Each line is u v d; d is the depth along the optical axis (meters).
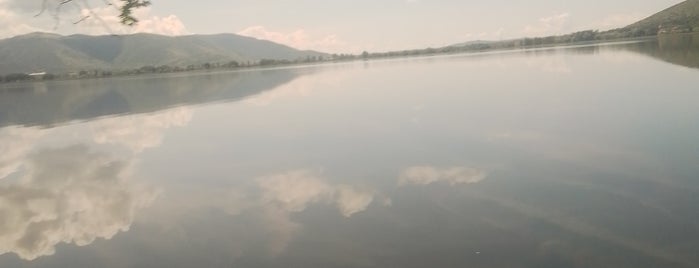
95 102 51.06
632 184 10.62
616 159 12.63
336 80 59.47
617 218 8.97
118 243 10.33
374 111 26.45
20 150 23.56
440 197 11.19
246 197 12.77
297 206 11.58
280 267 8.43
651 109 18.78
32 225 12.14
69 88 89.19
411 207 10.73
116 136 25.89
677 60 41.03
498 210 10.00
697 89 22.86
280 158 16.98
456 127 19.31
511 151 14.64
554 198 10.33
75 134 27.86
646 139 14.34
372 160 15.33
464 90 33.06
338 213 10.82
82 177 16.97
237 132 23.75
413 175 13.20
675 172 11.09
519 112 21.39
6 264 9.80
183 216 11.71
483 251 8.27
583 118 18.50
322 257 8.66
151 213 12.20
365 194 11.98
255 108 33.84
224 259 8.99
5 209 13.69
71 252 10.13
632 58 49.38
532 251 8.08
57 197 14.60
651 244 7.87
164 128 27.52
